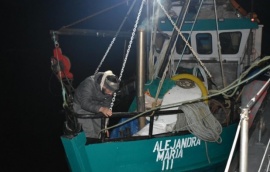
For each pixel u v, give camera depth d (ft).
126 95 22.08
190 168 17.47
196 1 25.70
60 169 25.13
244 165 8.49
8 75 58.95
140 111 16.74
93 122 16.26
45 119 36.29
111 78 15.20
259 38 26.27
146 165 16.03
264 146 12.79
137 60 16.76
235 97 20.17
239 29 25.09
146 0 18.99
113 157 15.29
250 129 14.20
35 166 25.50
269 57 12.69
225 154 19.29
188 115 16.87
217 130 17.53
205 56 26.03
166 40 23.99
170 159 16.71
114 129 18.17
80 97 15.29
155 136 16.19
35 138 30.96
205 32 25.35
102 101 15.71
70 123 14.53
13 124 34.65
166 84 18.99
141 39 16.51
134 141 15.60
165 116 17.70
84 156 14.58
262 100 17.44
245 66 25.05
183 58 26.40
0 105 41.50
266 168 11.12
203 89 18.37
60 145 29.40
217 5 25.73
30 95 46.11
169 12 24.59
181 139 16.87
